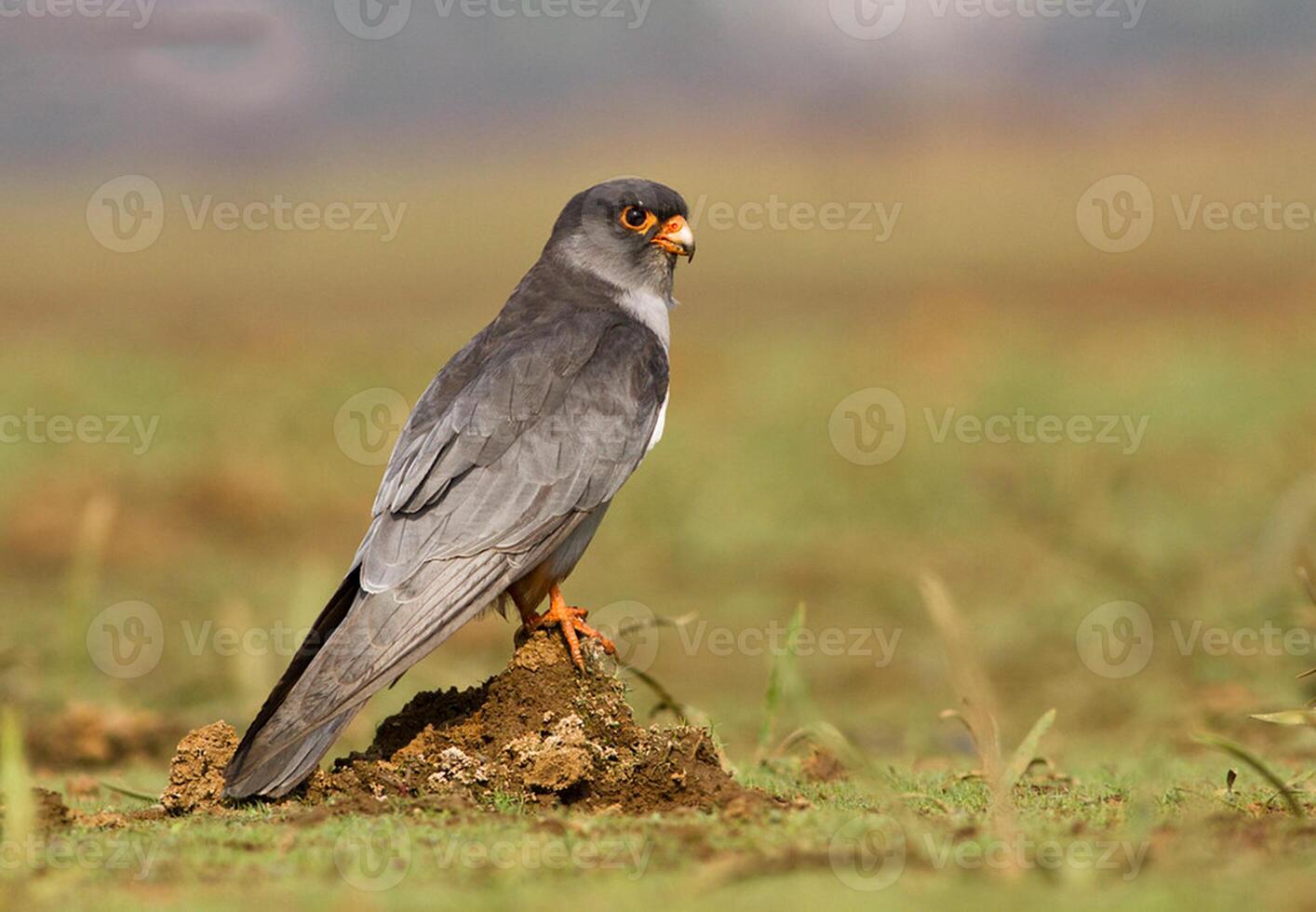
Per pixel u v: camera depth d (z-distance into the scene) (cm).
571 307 904
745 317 3281
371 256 4659
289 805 700
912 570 1498
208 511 1742
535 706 738
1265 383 2117
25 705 1102
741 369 2445
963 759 980
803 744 962
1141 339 2648
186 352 2664
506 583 767
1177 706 1088
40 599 1431
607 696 740
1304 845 590
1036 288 3562
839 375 2348
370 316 3447
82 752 1023
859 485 1752
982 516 1638
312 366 2466
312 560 1516
